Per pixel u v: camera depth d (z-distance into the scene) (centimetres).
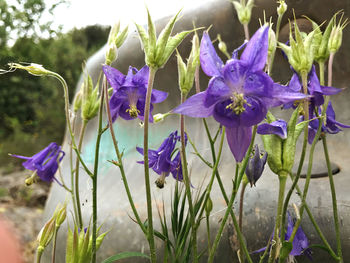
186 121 31
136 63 33
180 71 16
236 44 29
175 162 19
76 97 23
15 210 80
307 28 26
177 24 30
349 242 21
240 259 18
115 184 30
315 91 16
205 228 24
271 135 15
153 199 27
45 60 189
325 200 22
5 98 173
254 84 13
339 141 25
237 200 24
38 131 173
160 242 25
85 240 17
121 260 26
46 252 30
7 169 132
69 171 35
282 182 15
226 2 29
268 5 27
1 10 193
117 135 34
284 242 15
